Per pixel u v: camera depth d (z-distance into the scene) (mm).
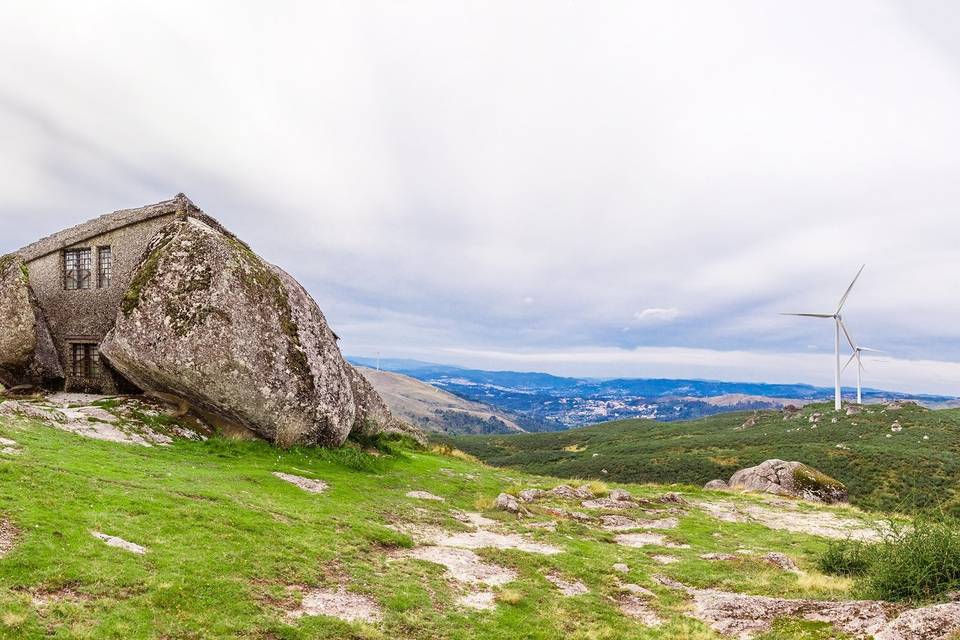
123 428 23281
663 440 163375
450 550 17141
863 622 11422
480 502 24703
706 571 17641
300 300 29578
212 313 25031
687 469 110438
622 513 26062
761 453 110938
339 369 29750
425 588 13555
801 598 14961
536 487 30688
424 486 26203
